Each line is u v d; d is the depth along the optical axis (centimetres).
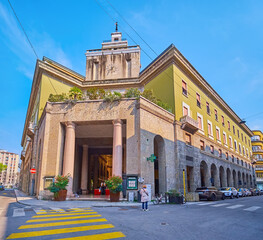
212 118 3447
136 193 1756
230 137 4234
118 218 938
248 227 788
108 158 4588
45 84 2592
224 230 736
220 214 1088
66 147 1952
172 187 2153
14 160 15412
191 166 2498
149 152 1953
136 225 796
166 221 880
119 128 1950
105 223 819
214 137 3397
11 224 793
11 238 611
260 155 6656
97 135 2730
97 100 2031
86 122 2030
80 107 2034
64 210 1195
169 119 2284
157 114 2123
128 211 1177
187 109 2655
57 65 2848
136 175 1802
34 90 3088
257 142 6819
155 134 2069
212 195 2047
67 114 2033
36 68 2703
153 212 1142
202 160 2814
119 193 1745
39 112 2509
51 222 830
